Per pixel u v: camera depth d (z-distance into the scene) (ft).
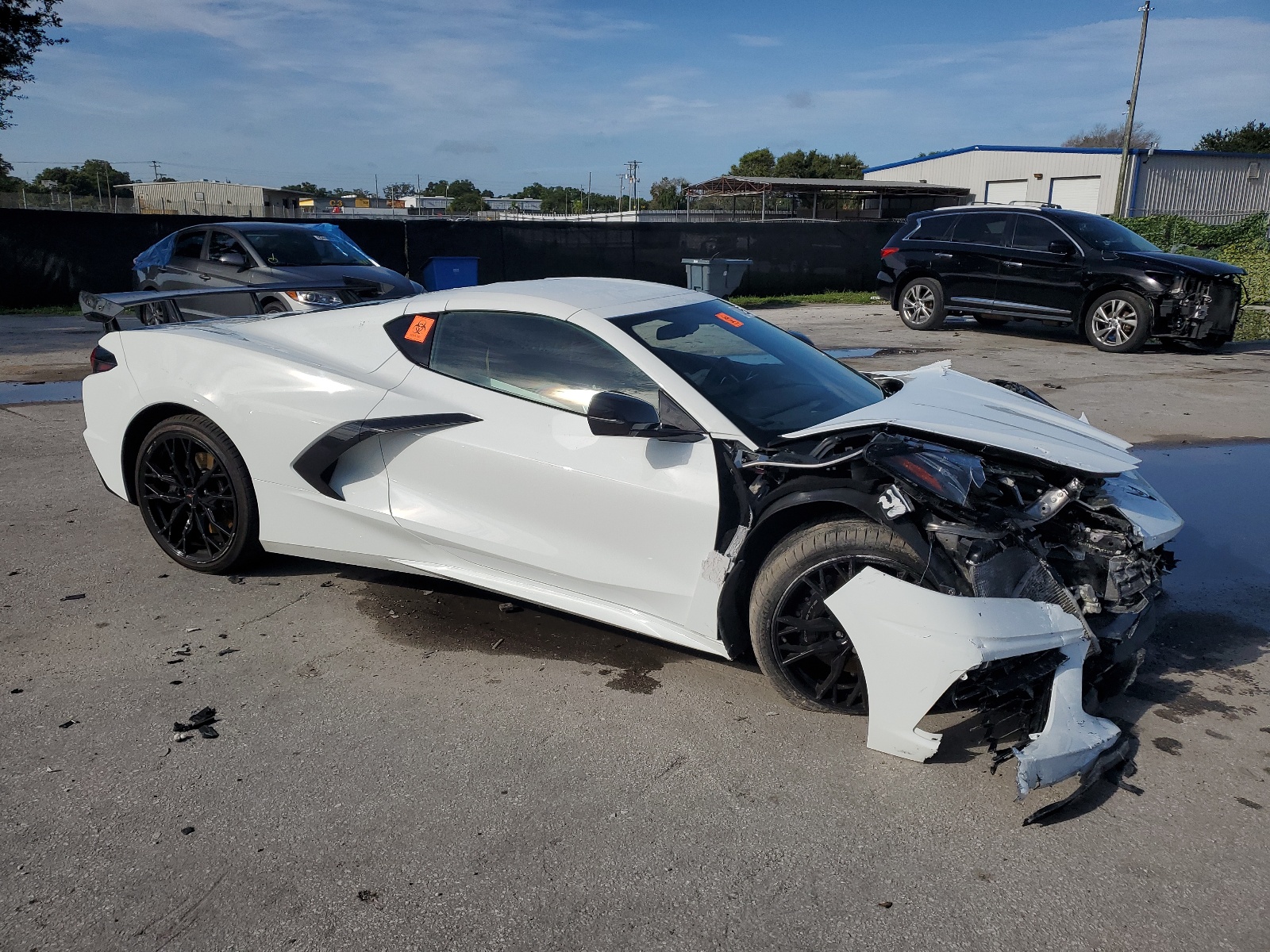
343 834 8.14
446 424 11.68
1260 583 13.97
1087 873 7.65
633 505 10.50
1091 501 10.36
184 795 8.67
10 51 73.46
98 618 12.45
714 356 11.52
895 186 141.59
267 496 12.96
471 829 8.21
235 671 11.09
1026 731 8.80
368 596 13.34
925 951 6.82
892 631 8.71
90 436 14.51
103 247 53.16
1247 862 7.77
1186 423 24.11
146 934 6.98
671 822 8.33
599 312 11.59
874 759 9.31
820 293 66.39
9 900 7.31
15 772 8.99
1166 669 11.26
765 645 9.95
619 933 7.00
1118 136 223.10
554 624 12.47
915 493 8.90
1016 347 37.24
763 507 9.87
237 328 14.15
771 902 7.32
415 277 56.80
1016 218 39.19
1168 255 35.45
